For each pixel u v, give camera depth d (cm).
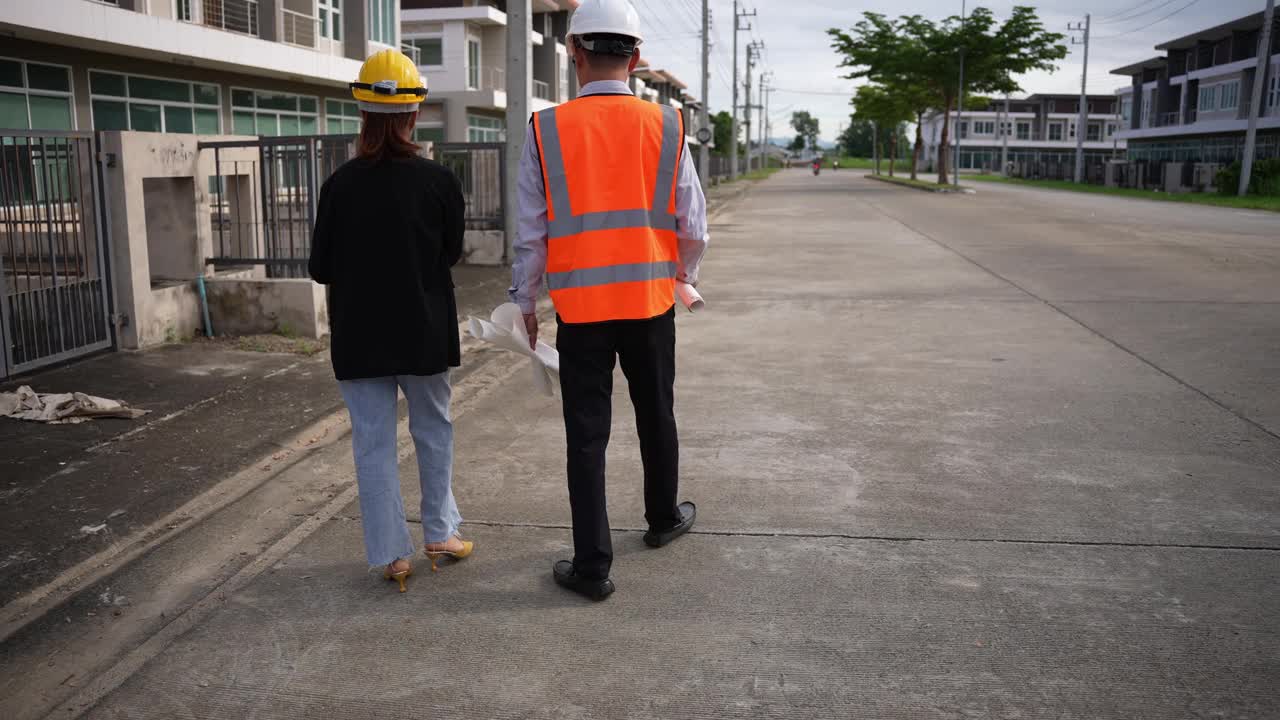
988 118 9594
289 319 813
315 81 2530
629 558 362
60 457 492
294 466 482
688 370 686
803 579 341
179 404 595
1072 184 5394
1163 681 273
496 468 469
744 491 432
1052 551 363
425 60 3659
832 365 697
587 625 310
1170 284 1080
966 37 4600
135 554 377
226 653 296
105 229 727
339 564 359
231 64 2080
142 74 1961
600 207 320
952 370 673
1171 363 681
